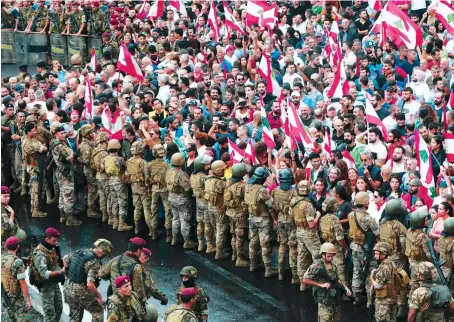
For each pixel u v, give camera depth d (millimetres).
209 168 37406
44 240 30812
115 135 40812
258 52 48812
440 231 31547
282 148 38062
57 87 49094
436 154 36844
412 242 30562
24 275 30203
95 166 41031
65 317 33219
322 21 53594
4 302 30375
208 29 55969
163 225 41312
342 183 34125
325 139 37031
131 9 62250
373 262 32062
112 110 41219
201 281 35781
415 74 43500
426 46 46562
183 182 37656
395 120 40719
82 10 61875
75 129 43406
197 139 38875
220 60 50062
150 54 53312
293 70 46812
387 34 44531
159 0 55625
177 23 55031
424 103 41219
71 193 41625
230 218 36594
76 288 29734
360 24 52812
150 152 40281
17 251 31422
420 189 33906
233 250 37219
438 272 29641
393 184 33938
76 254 29906
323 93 44656
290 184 34312
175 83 46594
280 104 41031
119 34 56438
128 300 27453
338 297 29547
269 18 49562
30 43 63844
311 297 34094
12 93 48938
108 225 41844
